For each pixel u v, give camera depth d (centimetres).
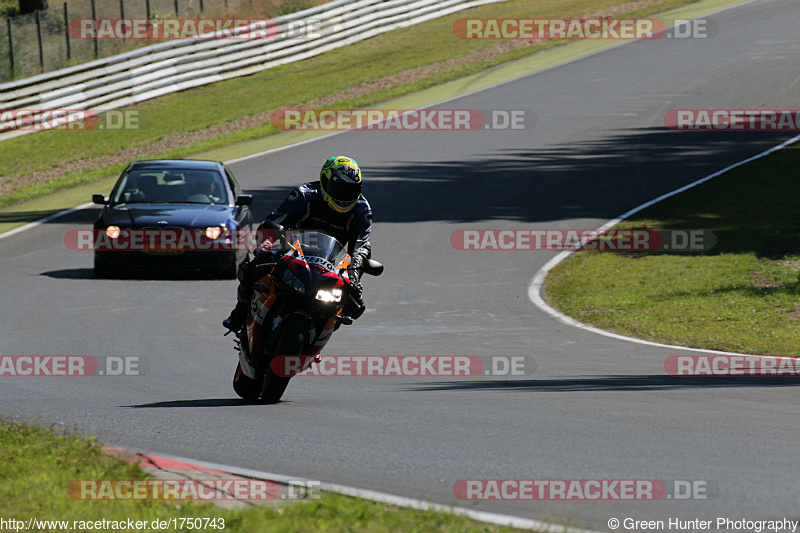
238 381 3130
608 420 2767
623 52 15788
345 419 2803
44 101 13112
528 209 8194
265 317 2884
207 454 2362
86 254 6938
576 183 9119
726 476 2128
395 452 2377
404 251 6919
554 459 2295
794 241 7006
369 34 17750
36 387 3419
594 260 6712
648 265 6550
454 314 5278
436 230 7531
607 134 11269
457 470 2200
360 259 2841
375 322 5062
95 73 13788
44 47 14800
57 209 8688
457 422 2755
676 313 5397
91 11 15638
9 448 2158
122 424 2716
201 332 4625
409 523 1675
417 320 5112
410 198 8638
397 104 13250
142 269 5912
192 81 15075
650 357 4222
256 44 15962
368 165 10100
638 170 9594
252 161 10475
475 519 1770
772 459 2277
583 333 4853
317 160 10412
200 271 5953
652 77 14125
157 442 2484
